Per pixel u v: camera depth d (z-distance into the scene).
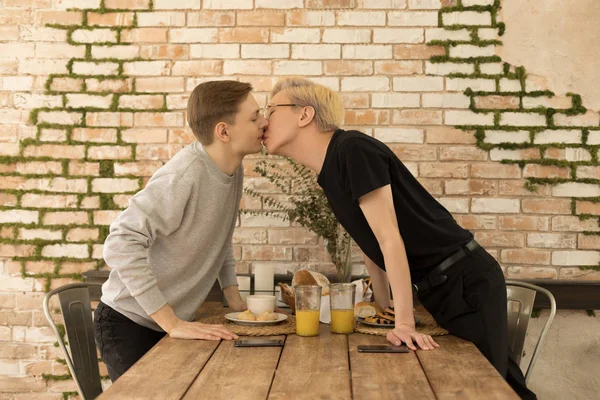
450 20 2.80
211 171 1.95
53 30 2.88
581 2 2.78
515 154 2.79
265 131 1.94
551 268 2.78
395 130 2.81
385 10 2.82
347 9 2.82
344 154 1.70
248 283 2.52
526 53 2.79
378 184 1.66
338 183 1.74
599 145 2.77
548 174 2.79
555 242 2.78
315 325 1.79
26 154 2.88
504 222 2.79
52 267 2.88
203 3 2.85
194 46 2.86
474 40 2.80
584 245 2.78
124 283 1.79
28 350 2.88
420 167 2.80
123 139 2.87
